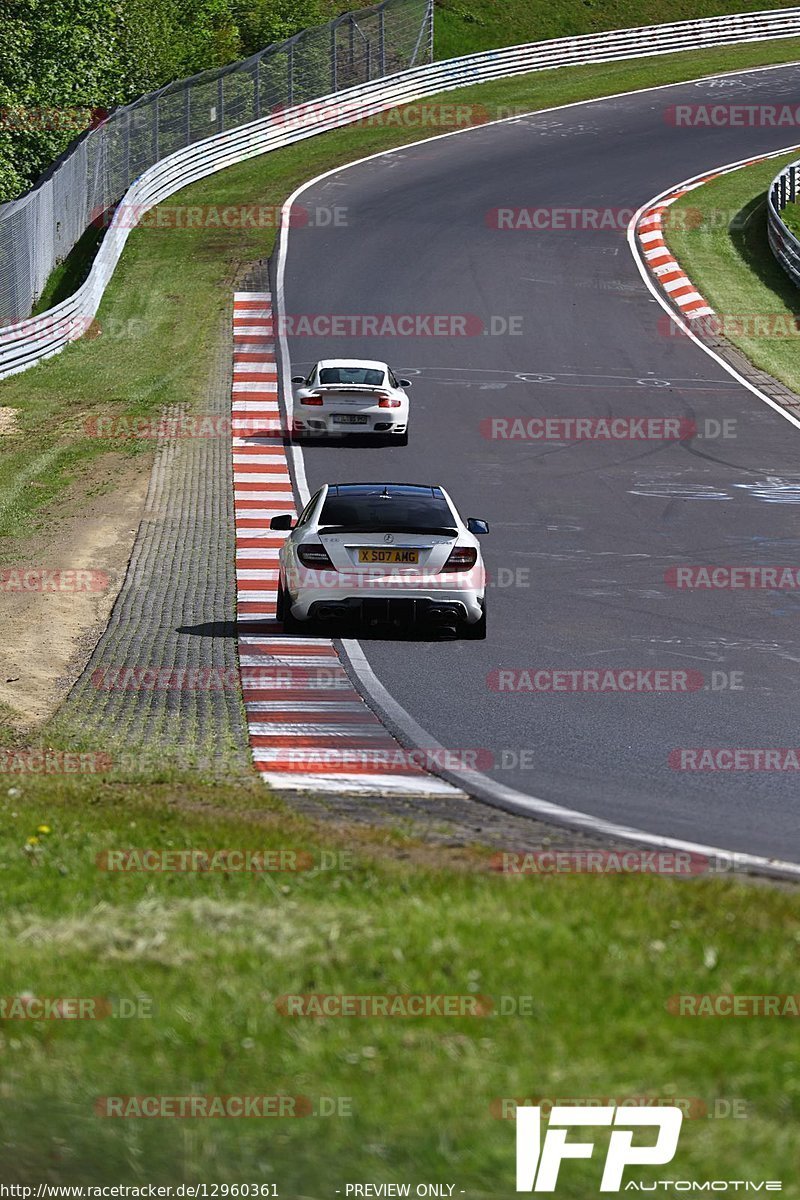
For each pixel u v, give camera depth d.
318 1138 16.17
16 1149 16.25
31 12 174.25
